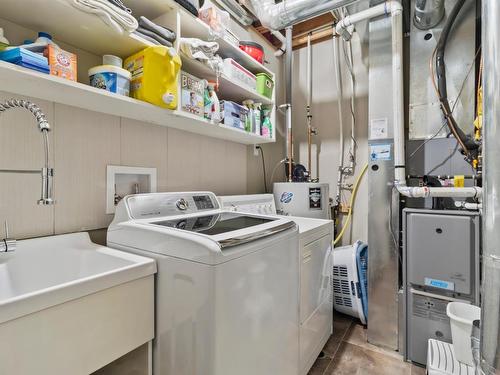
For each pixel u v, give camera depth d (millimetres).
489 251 1016
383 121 2008
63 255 1126
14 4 936
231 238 958
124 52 1283
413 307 1796
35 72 885
